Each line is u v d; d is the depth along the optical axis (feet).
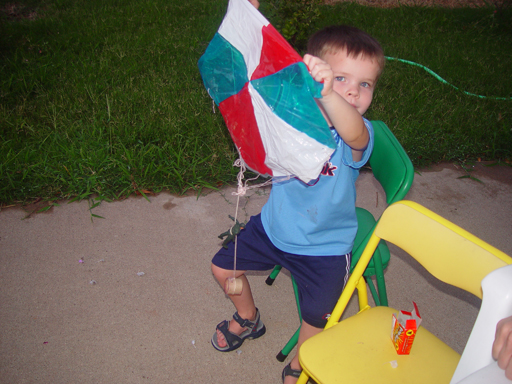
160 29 18.03
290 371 5.74
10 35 16.07
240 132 4.52
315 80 3.67
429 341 4.59
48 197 9.16
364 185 10.44
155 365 6.21
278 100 3.75
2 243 8.08
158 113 11.72
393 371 4.22
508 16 23.08
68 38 16.29
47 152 9.98
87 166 9.71
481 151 11.96
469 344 3.13
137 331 6.70
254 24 3.88
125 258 7.98
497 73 16.38
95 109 11.75
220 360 6.36
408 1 25.66
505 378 2.68
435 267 4.12
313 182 4.25
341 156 4.70
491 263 3.68
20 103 11.84
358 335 4.60
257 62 3.91
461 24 22.15
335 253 4.99
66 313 6.89
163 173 9.88
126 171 9.59
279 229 5.07
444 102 13.87
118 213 9.04
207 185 9.84
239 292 5.55
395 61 16.24
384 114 12.54
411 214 4.26
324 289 4.98
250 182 10.18
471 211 9.93
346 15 21.36
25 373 5.98
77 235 8.40
